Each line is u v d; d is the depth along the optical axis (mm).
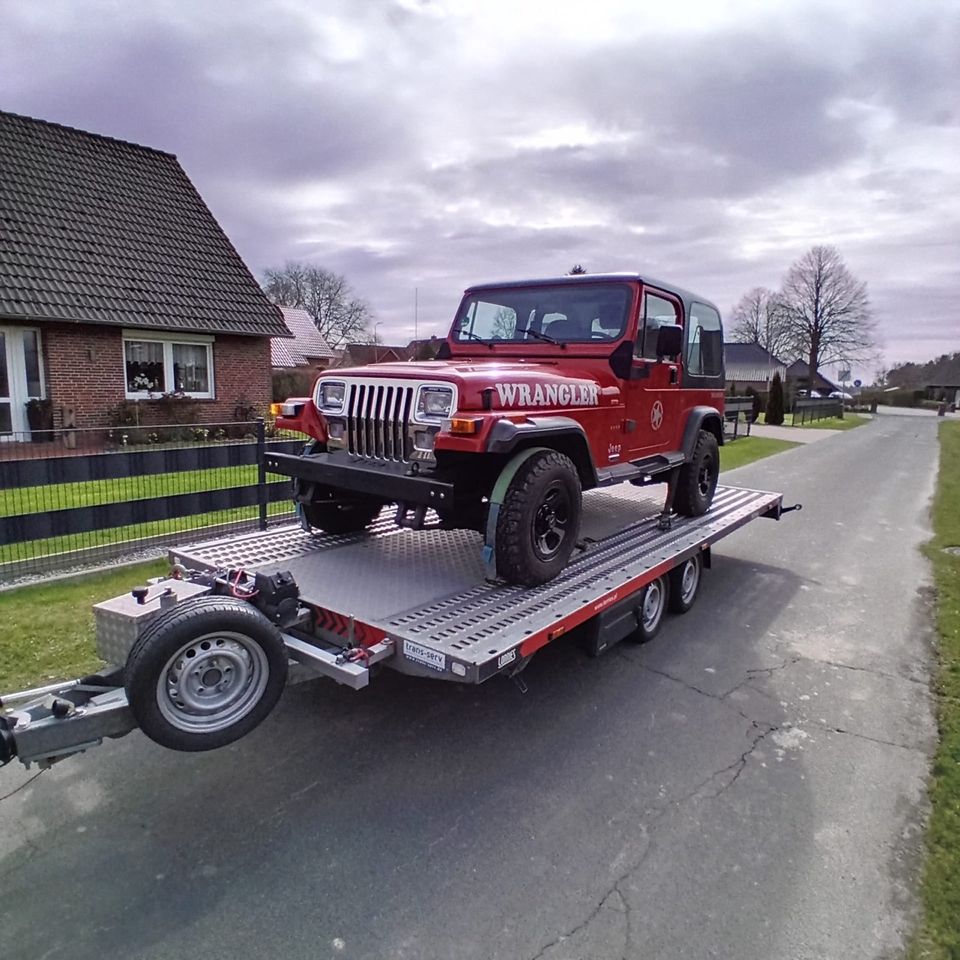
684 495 5602
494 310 5070
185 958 2158
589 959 2180
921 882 2541
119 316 13062
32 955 2156
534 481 3492
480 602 3430
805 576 6500
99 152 15320
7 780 3039
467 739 3436
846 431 28578
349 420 3770
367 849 2650
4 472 4953
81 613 4609
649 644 4684
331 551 4273
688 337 5371
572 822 2828
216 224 16328
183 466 5848
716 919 2350
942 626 5172
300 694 3854
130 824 2775
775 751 3406
